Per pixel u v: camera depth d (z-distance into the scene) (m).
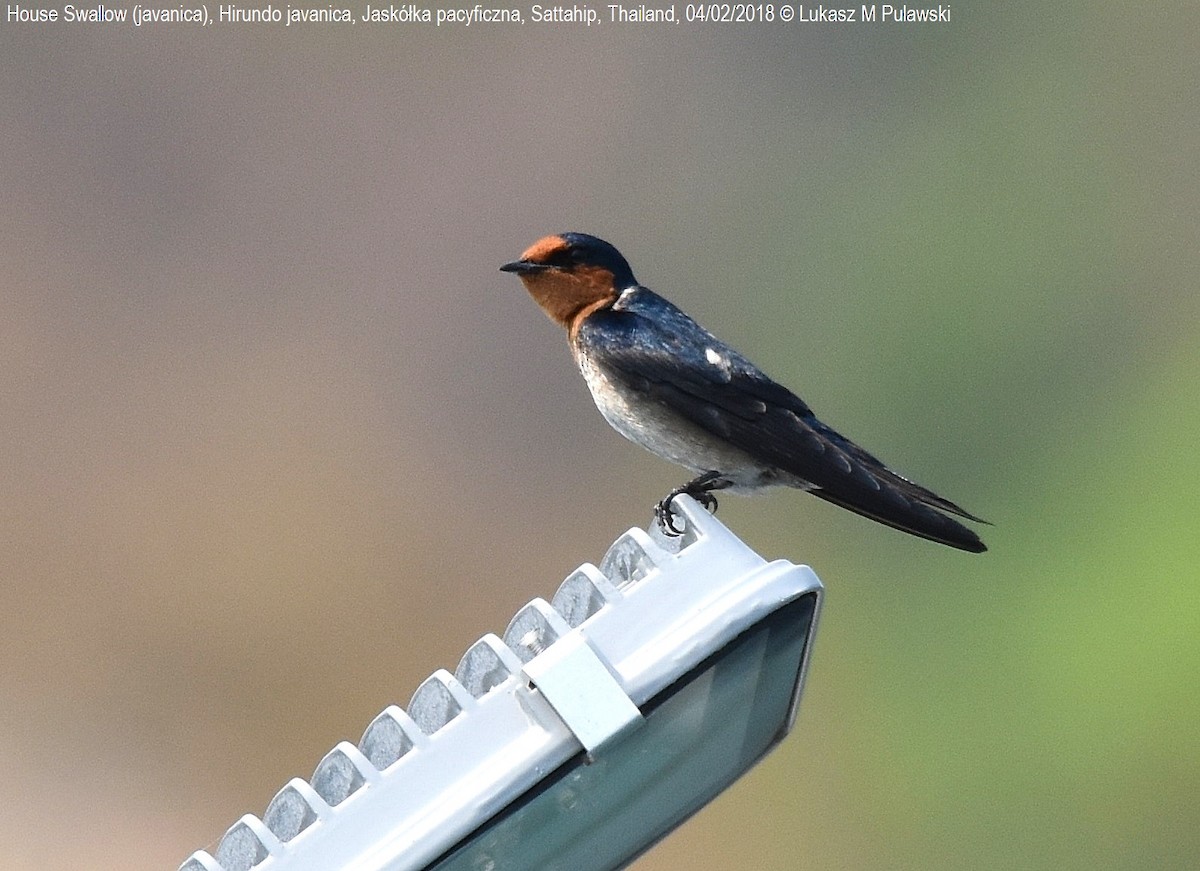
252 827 3.39
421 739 3.46
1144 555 16.58
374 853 3.34
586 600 3.63
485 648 3.58
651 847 3.84
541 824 3.55
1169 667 15.43
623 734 3.41
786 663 3.70
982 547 5.48
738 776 3.87
